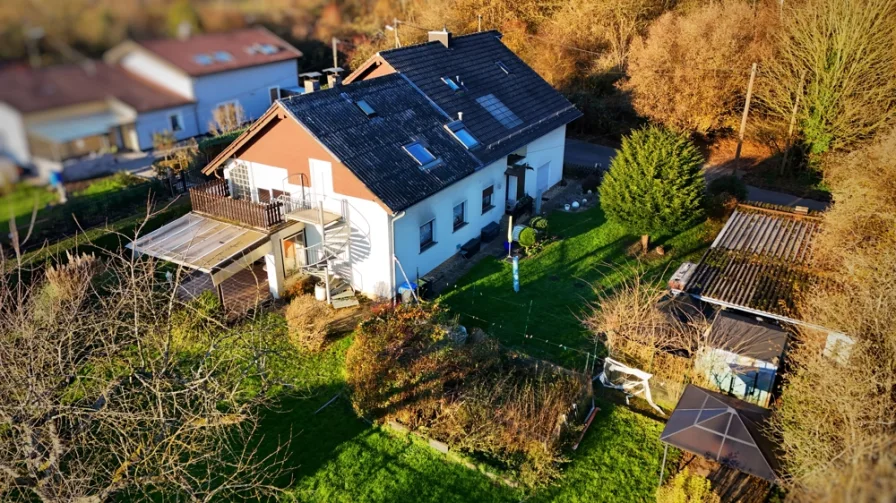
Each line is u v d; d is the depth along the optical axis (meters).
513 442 12.75
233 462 12.67
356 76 23.92
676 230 20.75
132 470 11.62
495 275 20.08
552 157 27.22
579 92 35.44
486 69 26.36
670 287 16.67
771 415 11.67
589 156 32.97
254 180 19.59
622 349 14.55
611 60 35.56
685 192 20.08
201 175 21.84
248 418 13.29
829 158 27.17
